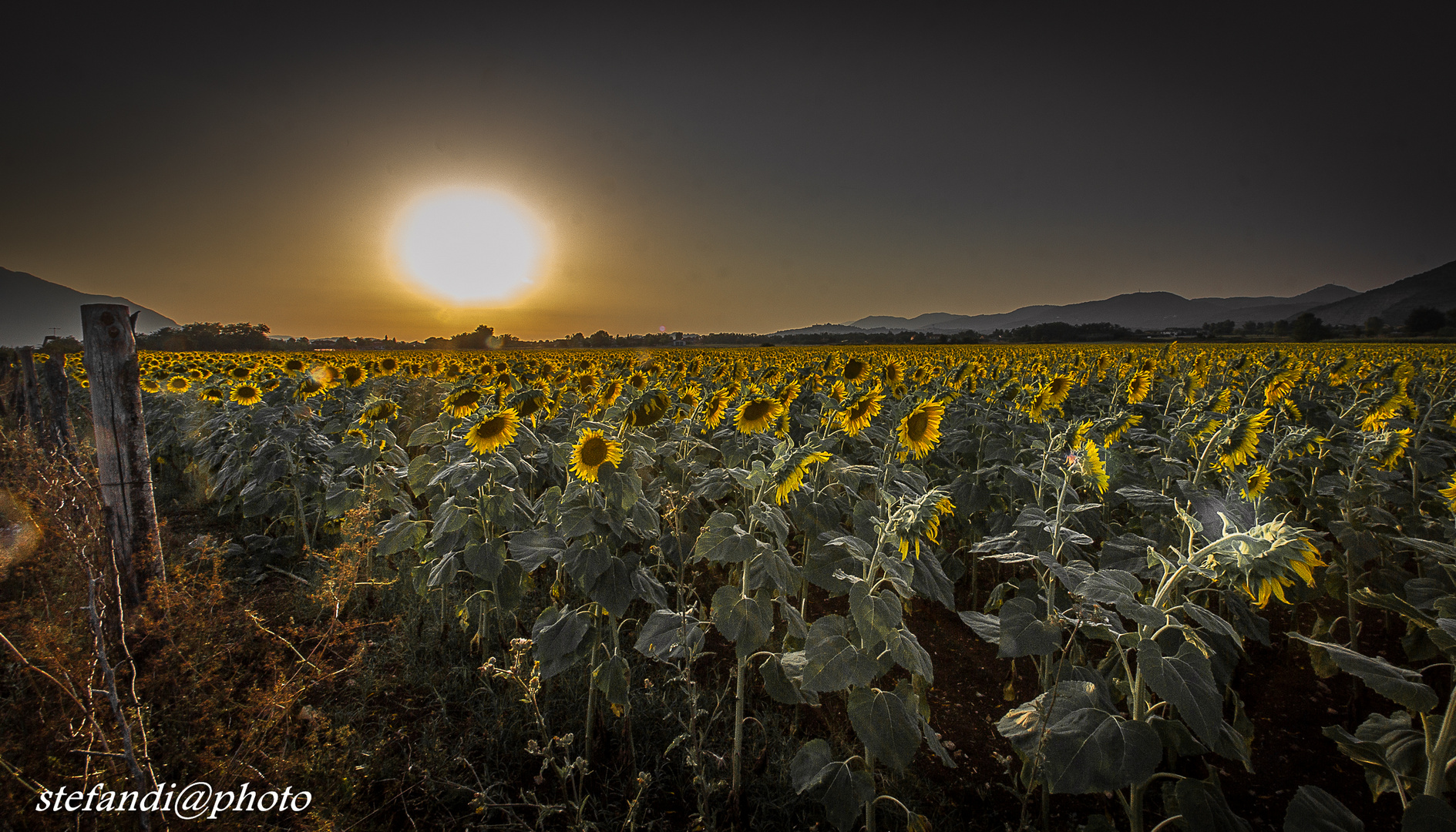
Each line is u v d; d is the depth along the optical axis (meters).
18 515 4.64
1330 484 5.04
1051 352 33.47
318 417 8.20
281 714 3.20
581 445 3.34
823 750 3.17
